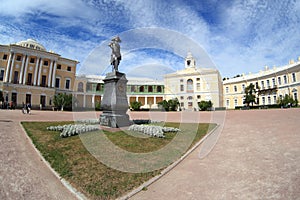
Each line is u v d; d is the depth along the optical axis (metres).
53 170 3.56
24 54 36.22
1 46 35.41
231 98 50.91
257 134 7.00
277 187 2.87
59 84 40.62
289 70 37.38
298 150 4.58
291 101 30.95
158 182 3.28
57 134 6.47
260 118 12.74
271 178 3.19
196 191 2.90
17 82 35.38
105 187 2.99
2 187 2.84
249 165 3.89
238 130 8.24
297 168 3.51
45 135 6.25
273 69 43.59
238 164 4.01
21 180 3.11
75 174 3.41
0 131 6.39
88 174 3.43
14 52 35.16
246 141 6.02
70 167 3.69
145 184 3.13
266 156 4.39
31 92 35.53
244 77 49.25
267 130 7.62
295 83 36.06
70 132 6.16
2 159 3.82
